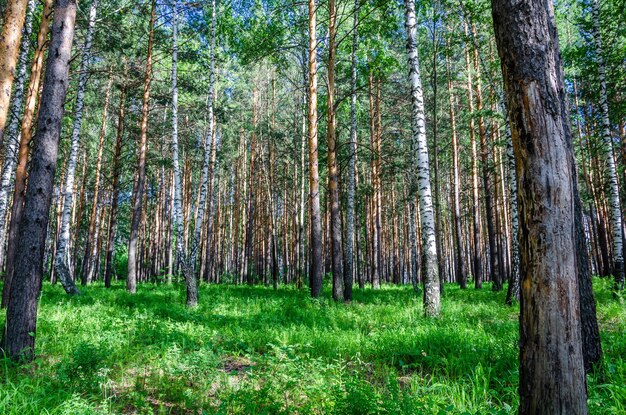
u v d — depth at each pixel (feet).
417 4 47.78
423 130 31.60
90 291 52.90
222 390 15.31
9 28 21.39
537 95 8.86
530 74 8.95
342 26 57.88
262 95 99.91
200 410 13.66
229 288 68.28
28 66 53.67
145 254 114.93
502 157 82.12
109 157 100.73
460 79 67.41
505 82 9.47
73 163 48.70
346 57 59.67
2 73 21.26
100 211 106.63
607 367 14.88
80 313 30.04
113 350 18.83
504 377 15.08
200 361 16.69
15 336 17.97
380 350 19.98
